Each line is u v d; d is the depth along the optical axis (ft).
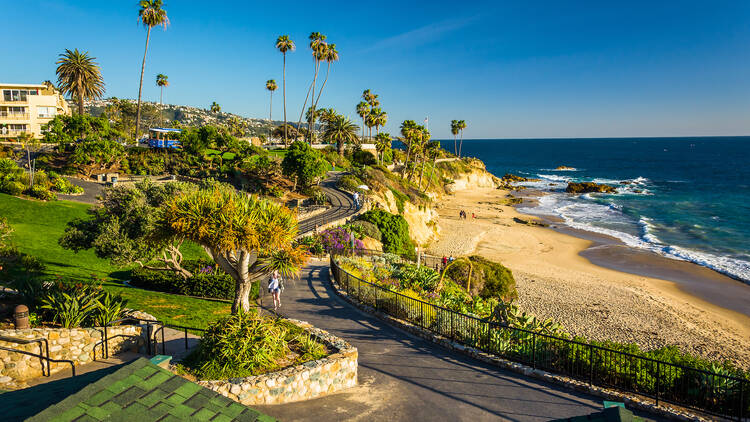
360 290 72.38
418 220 202.90
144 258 73.15
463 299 76.48
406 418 36.52
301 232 135.85
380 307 67.00
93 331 39.42
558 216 265.95
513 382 44.70
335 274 86.17
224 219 42.96
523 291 127.54
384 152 364.99
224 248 43.83
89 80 248.32
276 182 215.10
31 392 18.24
